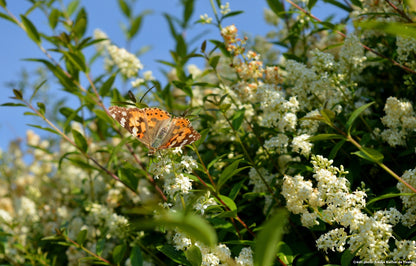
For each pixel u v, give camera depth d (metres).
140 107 0.82
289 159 0.88
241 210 0.88
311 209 0.81
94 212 0.93
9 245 0.97
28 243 0.96
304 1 0.95
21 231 0.99
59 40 0.92
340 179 0.78
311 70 0.87
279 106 0.85
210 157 0.91
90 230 0.96
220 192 0.87
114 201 0.96
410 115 0.84
